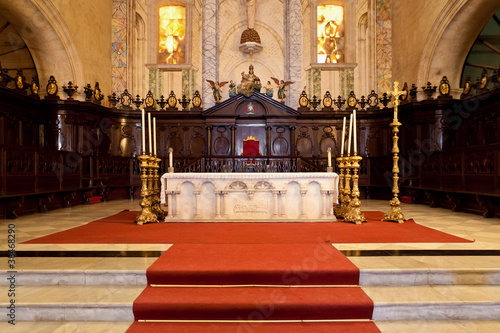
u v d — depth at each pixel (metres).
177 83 15.50
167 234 5.06
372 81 13.48
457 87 10.65
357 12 14.60
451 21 9.56
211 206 6.35
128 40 13.41
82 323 2.92
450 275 3.35
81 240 4.66
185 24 14.91
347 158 6.54
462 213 7.71
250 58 18.06
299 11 14.00
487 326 2.89
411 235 4.98
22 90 9.50
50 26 9.51
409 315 2.96
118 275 3.33
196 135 12.43
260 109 12.34
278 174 6.25
